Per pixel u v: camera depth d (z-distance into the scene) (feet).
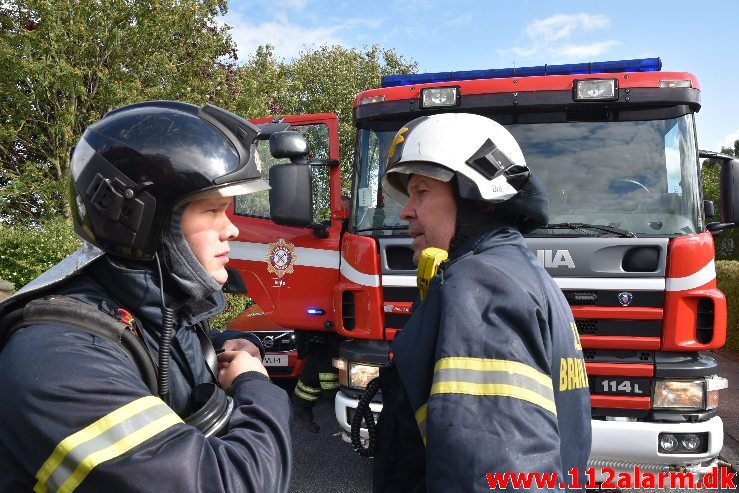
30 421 2.99
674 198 11.50
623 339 10.79
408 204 4.96
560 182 11.92
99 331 3.38
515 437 3.34
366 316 12.10
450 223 4.66
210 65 37.24
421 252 4.93
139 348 3.49
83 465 2.91
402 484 4.33
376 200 12.62
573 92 11.80
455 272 4.05
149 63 33.40
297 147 12.27
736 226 12.09
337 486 12.99
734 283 27.48
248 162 3.91
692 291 10.55
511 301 3.74
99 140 3.72
